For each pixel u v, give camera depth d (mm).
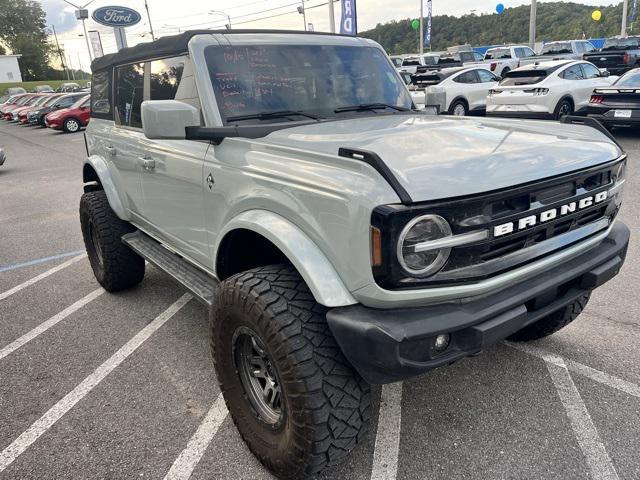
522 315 2182
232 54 3148
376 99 3570
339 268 2082
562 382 3139
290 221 2291
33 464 2668
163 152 3326
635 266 4738
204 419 2971
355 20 20469
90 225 4707
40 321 4328
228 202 2693
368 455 2621
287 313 2182
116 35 22797
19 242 6867
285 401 2236
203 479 2533
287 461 2305
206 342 3840
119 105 4238
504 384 3148
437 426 2812
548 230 2271
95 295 4824
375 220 1897
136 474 2578
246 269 2891
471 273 2043
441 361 2043
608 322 3822
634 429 2721
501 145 2416
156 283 5020
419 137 2520
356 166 2043
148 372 3471
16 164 15062
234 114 2982
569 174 2285
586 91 12406
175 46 3223
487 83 14922
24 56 98062
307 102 3248
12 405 3172
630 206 6441
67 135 23078
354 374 2193
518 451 2609
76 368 3562
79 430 2914
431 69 20469
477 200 1982
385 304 2000
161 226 3656
